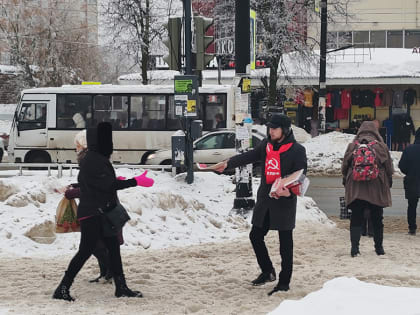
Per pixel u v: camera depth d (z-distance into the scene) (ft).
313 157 99.71
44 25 169.78
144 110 88.02
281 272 27.07
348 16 129.90
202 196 55.31
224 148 76.28
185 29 59.98
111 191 25.43
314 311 18.08
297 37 123.75
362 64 143.54
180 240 40.22
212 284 28.48
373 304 18.45
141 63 129.39
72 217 27.91
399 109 144.87
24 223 37.96
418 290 19.94
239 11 49.73
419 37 173.88
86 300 25.48
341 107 145.07
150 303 25.07
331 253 36.78
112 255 25.98
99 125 25.52
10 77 191.62
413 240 41.98
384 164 35.42
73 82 174.09
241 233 44.21
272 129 26.73
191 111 59.67
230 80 143.23
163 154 77.30
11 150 90.43
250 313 23.52
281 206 26.81
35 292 26.53
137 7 123.65
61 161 89.76
